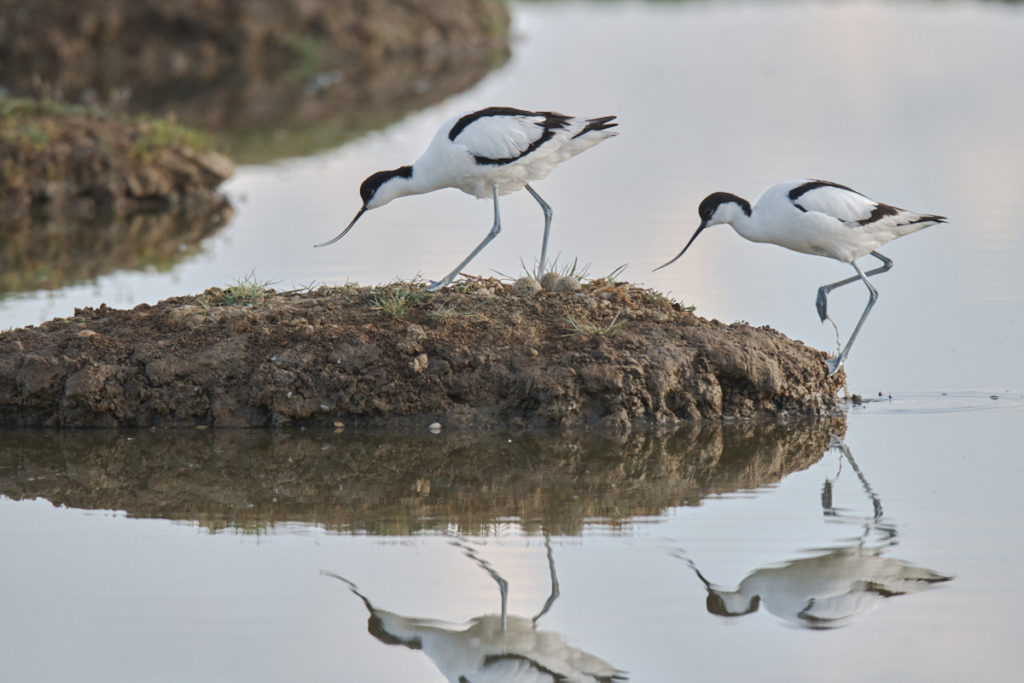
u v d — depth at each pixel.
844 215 12.41
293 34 40.28
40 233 21.12
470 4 42.97
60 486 11.08
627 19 47.50
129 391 12.46
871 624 8.42
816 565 9.22
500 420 12.30
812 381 12.65
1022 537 9.55
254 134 28.88
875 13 46.81
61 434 12.34
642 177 22.75
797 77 33.47
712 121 27.98
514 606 8.76
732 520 10.07
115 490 10.98
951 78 32.44
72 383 12.38
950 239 18.14
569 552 9.59
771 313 15.05
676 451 11.66
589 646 8.27
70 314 15.60
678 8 50.72
